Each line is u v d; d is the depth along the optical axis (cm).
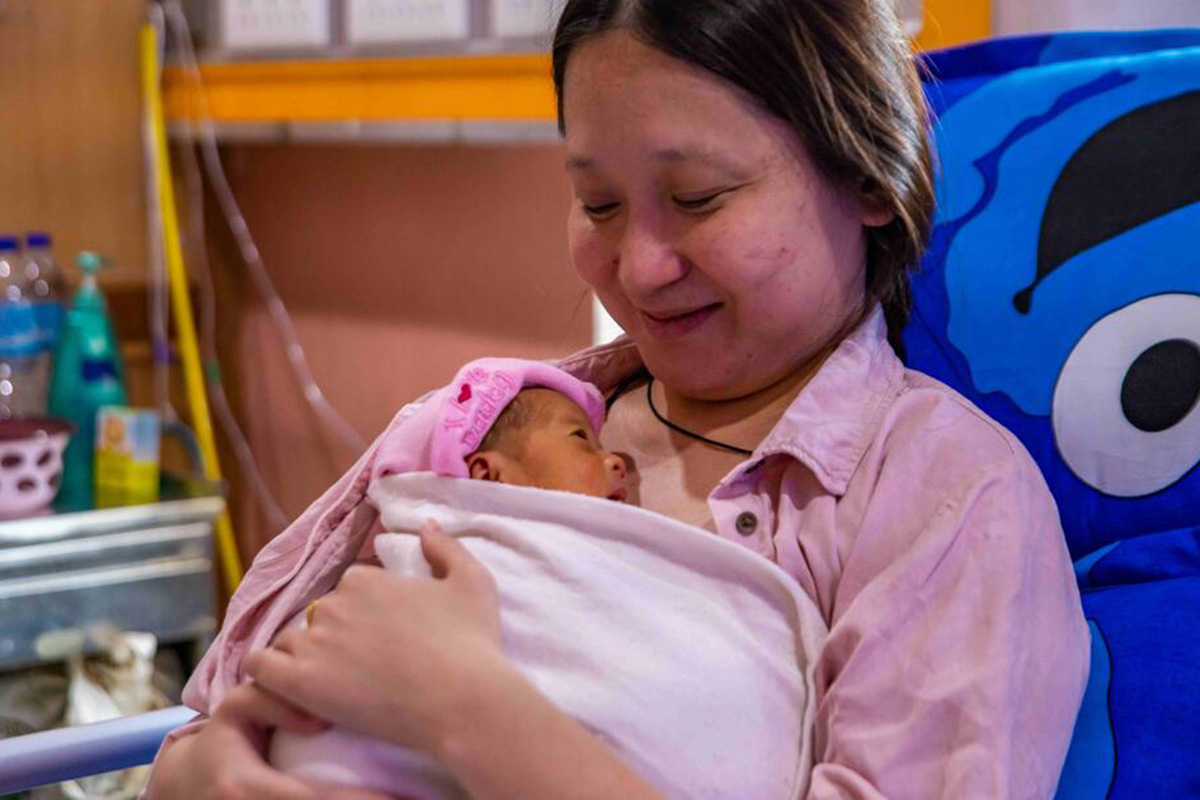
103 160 277
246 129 255
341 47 229
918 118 92
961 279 113
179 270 273
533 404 96
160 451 287
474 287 229
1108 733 88
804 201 87
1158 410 104
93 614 228
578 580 86
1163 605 95
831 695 81
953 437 87
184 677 242
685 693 81
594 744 75
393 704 78
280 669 82
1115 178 110
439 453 94
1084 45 118
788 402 95
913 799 76
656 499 98
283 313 275
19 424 236
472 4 202
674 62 83
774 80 84
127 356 284
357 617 82
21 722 220
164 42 272
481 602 83
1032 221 112
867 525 86
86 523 227
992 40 120
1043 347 109
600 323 205
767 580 86
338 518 102
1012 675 77
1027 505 84
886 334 98
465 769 75
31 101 268
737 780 81
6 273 254
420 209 238
